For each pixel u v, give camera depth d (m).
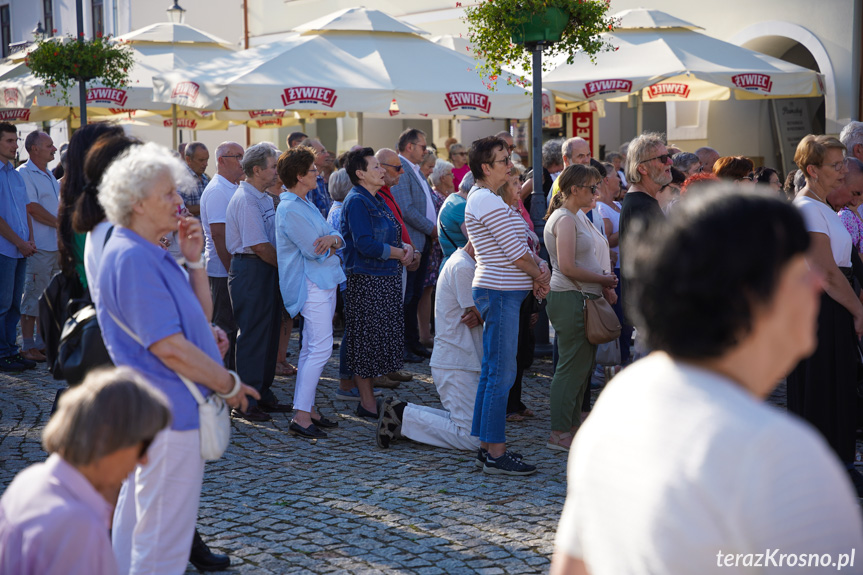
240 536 3.87
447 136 17.81
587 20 6.86
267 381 6.16
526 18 6.75
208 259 6.87
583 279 4.97
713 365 1.22
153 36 13.22
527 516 4.11
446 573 3.46
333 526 3.99
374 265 5.95
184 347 2.67
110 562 1.83
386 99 9.36
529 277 4.70
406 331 8.05
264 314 6.05
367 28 10.38
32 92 11.38
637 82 9.89
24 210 7.73
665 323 1.22
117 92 11.57
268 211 6.06
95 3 23.72
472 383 5.30
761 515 1.05
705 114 14.57
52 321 3.26
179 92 9.79
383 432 5.32
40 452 5.21
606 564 1.20
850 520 1.07
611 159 9.09
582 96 9.93
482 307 4.73
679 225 1.22
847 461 4.40
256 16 20.97
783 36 12.85
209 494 4.46
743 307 1.17
